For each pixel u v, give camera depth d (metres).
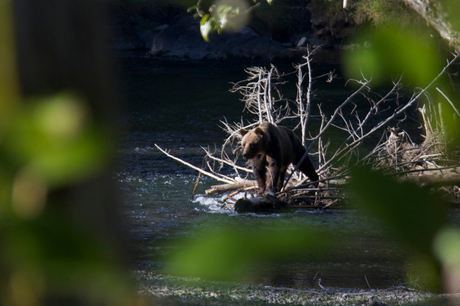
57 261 0.56
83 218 0.58
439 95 1.15
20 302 0.55
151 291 6.89
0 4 0.56
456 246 0.65
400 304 7.45
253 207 15.60
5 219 0.53
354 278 9.90
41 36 0.57
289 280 9.68
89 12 0.59
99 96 0.59
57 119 0.54
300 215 15.16
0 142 0.53
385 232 0.68
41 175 0.54
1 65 0.56
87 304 0.58
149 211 15.38
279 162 16.44
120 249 0.60
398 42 0.68
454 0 0.76
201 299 6.95
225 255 0.64
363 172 0.69
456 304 6.91
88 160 0.56
